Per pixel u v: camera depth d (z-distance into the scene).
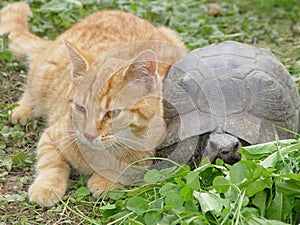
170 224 0.83
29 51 1.15
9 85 1.13
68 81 1.02
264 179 0.86
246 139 0.93
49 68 1.07
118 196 0.91
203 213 0.84
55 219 0.89
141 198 0.86
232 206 0.84
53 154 0.96
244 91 0.97
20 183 0.94
